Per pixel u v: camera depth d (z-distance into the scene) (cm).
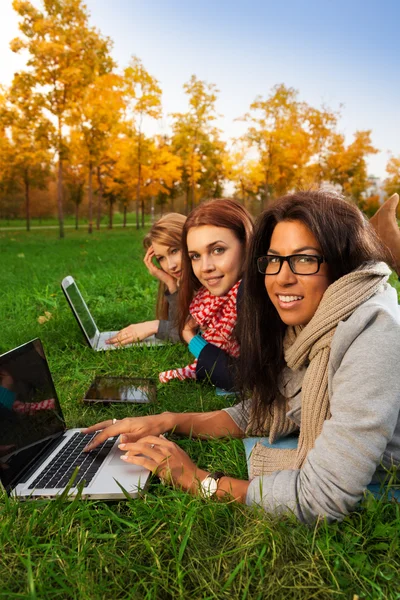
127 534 182
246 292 219
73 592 156
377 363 168
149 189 3716
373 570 160
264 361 226
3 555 171
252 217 323
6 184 3600
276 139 3186
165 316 445
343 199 189
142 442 211
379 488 198
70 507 190
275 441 249
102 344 441
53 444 244
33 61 2259
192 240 318
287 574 159
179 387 346
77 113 2486
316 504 173
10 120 2420
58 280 854
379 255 189
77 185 4262
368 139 3272
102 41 2345
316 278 184
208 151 3631
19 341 462
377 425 165
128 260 1220
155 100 3141
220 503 191
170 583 160
